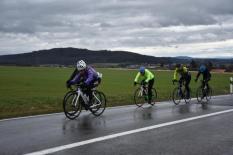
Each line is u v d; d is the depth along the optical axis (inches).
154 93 624.4
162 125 388.8
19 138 312.5
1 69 2785.4
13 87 1053.2
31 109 584.1
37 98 709.3
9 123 397.1
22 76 1722.4
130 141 305.1
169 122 410.3
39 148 276.4
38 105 617.0
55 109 577.6
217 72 2997.0
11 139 307.9
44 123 399.2
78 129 361.7
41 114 482.3
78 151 269.0
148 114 484.1
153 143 299.0
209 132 350.0
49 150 270.5
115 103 669.3
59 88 1029.2
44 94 831.7
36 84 1192.8
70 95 441.7
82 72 459.8
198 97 701.3
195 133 344.2
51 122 407.2
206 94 714.2
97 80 475.2
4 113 529.0
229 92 1046.4
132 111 519.8
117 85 1213.7
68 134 334.0
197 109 548.7
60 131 349.4
